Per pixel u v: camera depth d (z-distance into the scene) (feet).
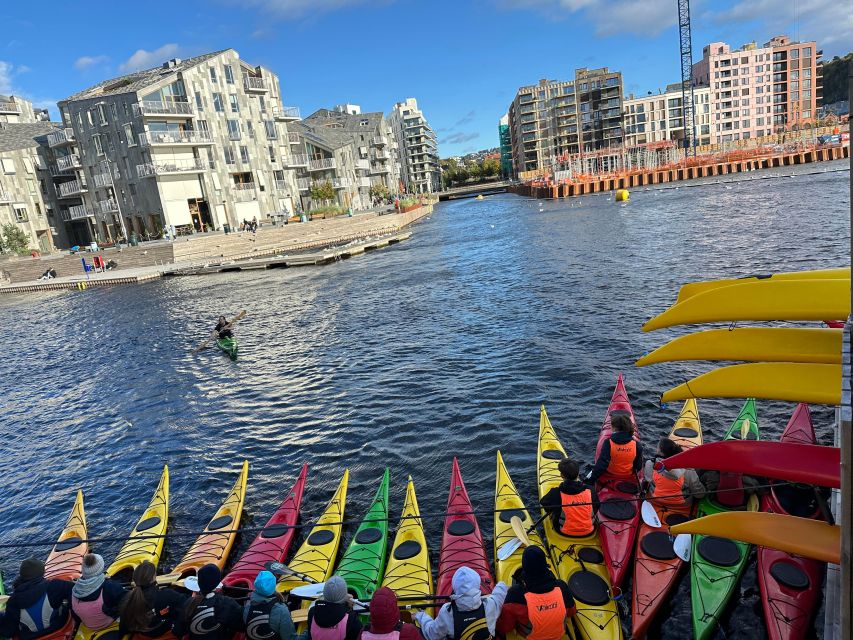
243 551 31.17
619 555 24.68
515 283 93.66
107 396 61.16
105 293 143.33
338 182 291.38
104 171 217.36
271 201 248.93
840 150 313.32
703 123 463.83
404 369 57.26
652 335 58.39
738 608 22.77
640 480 29.81
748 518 18.84
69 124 219.41
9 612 21.24
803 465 17.80
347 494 35.53
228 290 124.36
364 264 143.02
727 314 20.80
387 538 29.30
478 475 35.99
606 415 40.09
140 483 40.81
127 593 20.66
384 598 16.87
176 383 62.34
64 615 21.71
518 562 25.05
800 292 19.69
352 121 378.73
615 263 98.73
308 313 90.27
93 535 34.86
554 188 313.94
